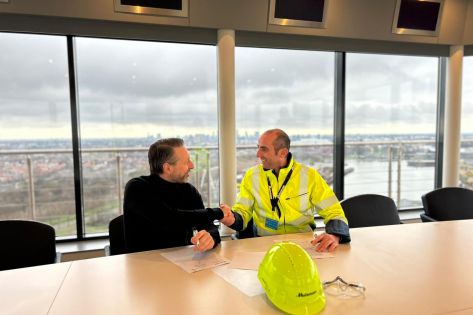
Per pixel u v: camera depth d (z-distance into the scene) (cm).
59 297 115
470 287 122
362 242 173
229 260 147
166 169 171
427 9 317
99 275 133
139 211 161
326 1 293
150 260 148
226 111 290
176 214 160
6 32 251
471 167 369
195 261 146
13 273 135
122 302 111
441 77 366
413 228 198
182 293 117
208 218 169
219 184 306
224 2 272
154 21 264
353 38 315
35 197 282
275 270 108
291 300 103
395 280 127
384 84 355
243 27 284
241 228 198
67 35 261
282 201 199
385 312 104
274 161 197
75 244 280
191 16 270
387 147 367
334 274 133
